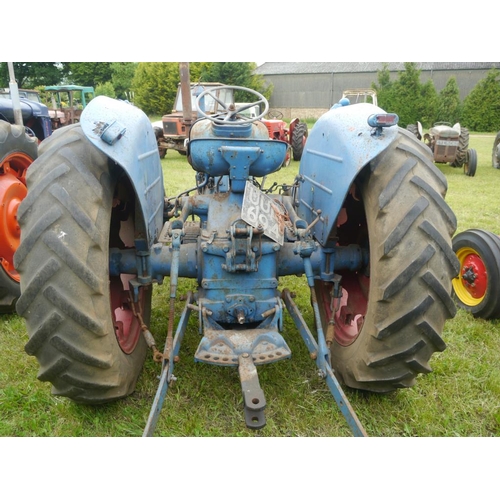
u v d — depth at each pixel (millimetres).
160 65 29438
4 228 3289
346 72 38219
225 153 2451
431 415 2408
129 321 2766
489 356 2994
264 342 2213
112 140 2027
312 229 2848
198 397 2551
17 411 2428
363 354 2246
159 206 2922
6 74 36219
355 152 2201
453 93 28875
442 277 2047
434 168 2250
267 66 46094
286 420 2381
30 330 1963
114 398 2277
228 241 2441
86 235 1964
